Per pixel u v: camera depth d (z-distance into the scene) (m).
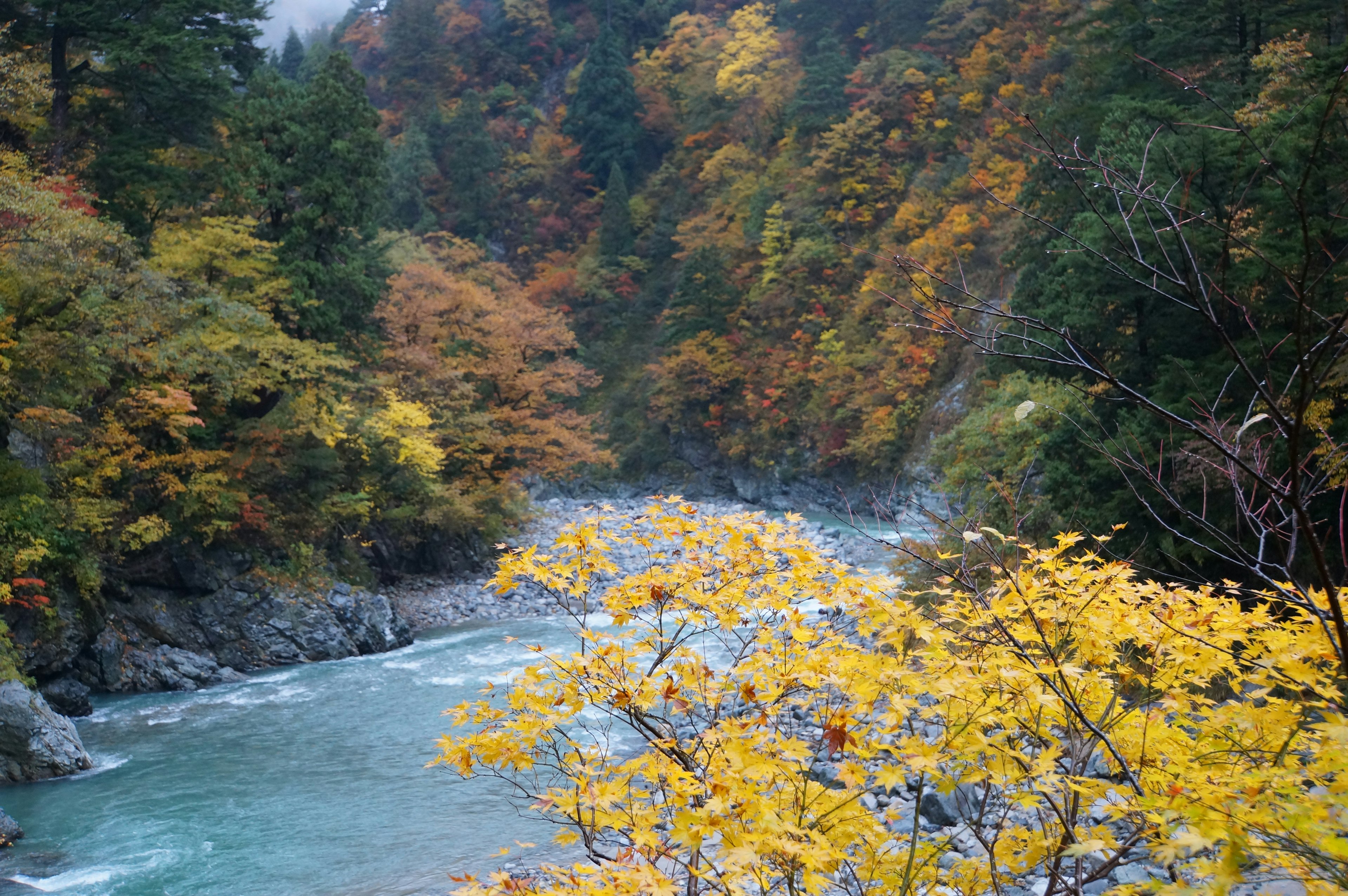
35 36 25.75
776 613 4.04
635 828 3.45
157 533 19.77
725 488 64.81
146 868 10.09
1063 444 15.50
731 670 3.88
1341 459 2.54
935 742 3.44
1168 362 14.80
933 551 4.06
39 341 17.59
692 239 75.81
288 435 25.17
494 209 88.25
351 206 27.80
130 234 24.95
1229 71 21.11
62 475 18.97
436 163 94.06
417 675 19.77
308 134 27.28
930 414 47.22
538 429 41.22
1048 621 3.70
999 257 43.72
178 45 26.47
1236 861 2.23
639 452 69.31
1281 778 2.66
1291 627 3.43
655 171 92.56
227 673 20.09
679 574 4.05
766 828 3.09
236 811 11.81
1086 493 14.22
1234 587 3.59
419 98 105.00
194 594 21.50
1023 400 18.69
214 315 22.38
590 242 85.69
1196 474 11.39
